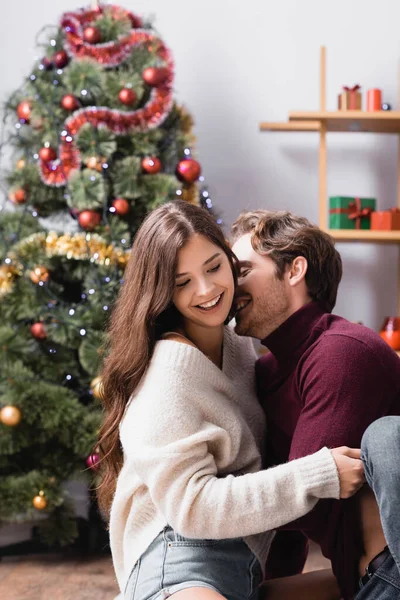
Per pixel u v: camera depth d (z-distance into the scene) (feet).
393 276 11.68
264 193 11.71
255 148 11.69
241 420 5.46
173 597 4.96
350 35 11.64
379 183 11.71
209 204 10.48
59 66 9.66
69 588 8.63
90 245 9.19
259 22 11.67
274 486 4.77
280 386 5.70
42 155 9.29
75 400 9.21
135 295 5.27
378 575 4.85
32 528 10.34
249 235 5.82
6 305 9.43
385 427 4.66
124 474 5.40
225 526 4.80
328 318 5.48
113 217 9.40
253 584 5.42
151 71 9.41
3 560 9.63
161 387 5.10
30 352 9.53
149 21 10.43
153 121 9.49
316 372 5.17
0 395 9.31
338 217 10.98
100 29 9.61
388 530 4.50
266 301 5.64
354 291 11.73
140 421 5.05
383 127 11.27
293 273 5.62
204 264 5.19
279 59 11.68
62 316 9.27
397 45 11.62
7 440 9.23
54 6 11.68
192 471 4.91
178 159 9.98
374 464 4.58
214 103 11.70
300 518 5.30
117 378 5.30
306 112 10.75
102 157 9.32
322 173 11.16
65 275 9.82
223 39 11.68
